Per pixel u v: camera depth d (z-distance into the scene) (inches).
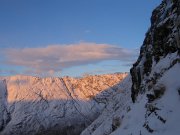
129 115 1914.4
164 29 2062.0
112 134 1940.2
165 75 1699.1
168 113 1489.9
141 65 2394.2
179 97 1524.4
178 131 1363.2
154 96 1686.8
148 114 1624.0
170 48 1894.7
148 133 1508.4
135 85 2452.0
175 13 2006.6
